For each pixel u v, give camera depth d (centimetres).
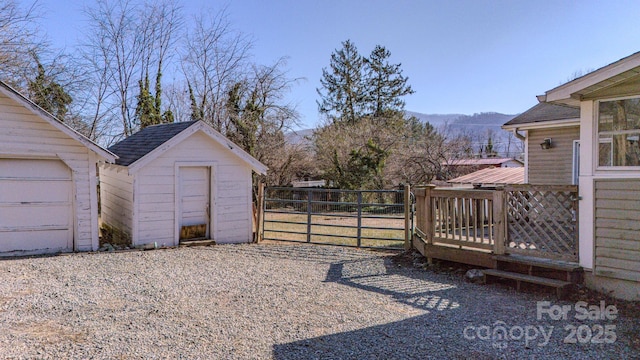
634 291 495
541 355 350
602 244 521
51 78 1655
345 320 443
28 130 799
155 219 934
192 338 387
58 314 455
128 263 748
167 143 926
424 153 2291
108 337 387
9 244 800
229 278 642
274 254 868
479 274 624
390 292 564
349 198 1855
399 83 3098
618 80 506
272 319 446
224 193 1022
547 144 1034
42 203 831
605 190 519
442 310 480
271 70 2667
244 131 1948
